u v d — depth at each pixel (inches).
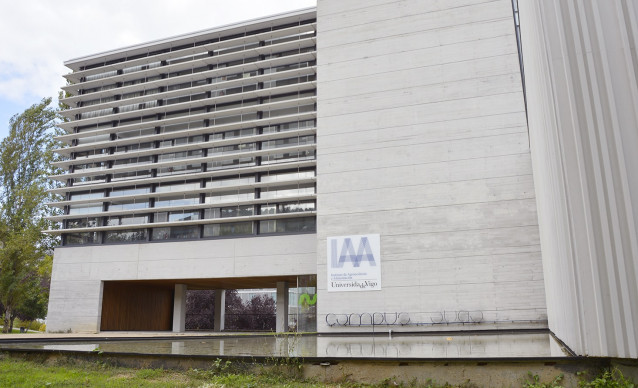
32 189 1857.8
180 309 1713.8
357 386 382.9
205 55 1731.1
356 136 1210.0
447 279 1072.2
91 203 1738.4
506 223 1059.9
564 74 370.6
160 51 1802.4
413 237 1113.4
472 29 1180.5
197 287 1964.8
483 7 1183.6
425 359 382.9
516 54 1138.0
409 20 1233.4
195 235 1584.6
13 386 365.7
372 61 1240.8
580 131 356.2
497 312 1027.9
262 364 420.5
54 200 2090.3
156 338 987.9
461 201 1098.7
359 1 1288.1
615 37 360.8
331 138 1229.7
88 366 458.0
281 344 805.2
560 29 376.2
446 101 1160.2
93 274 1633.9
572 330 366.3
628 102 348.8
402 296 1093.1
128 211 1635.1
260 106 1579.7
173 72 1768.0
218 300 2006.6
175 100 1744.6
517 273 1032.8
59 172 2107.5
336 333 1108.5
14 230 1797.5
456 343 745.0
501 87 1130.0
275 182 1514.5
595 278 335.6
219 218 1528.1
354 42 1268.5
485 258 1057.5
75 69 1916.8
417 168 1145.4
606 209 339.6
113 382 380.8
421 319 1069.8
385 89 1213.7
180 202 1632.6
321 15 1317.7
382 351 637.3
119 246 1625.2
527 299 1017.5
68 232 1707.7
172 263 1555.1
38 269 1855.3
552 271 626.2
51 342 850.8
